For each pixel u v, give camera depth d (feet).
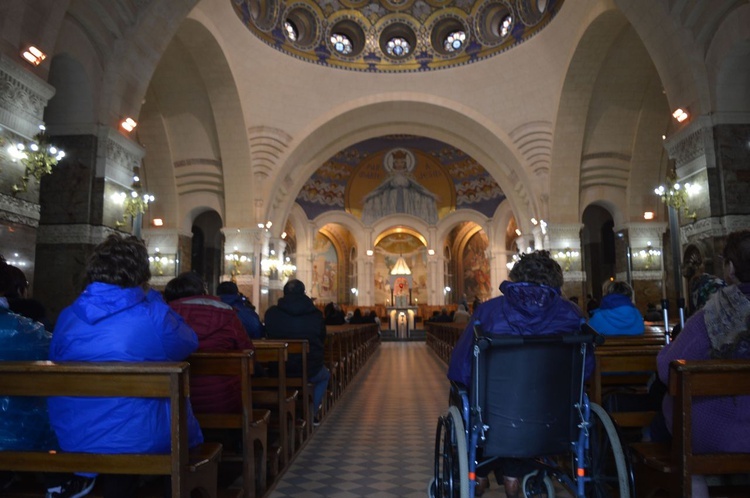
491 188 101.55
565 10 54.95
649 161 61.41
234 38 59.26
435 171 105.50
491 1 65.00
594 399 12.72
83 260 32.48
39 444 9.27
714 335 8.52
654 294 61.05
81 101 33.19
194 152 65.21
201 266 80.12
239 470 15.24
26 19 25.64
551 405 9.16
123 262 8.76
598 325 17.28
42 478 10.64
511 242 106.01
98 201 33.09
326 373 21.66
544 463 10.19
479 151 75.82
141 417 8.31
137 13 34.19
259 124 66.39
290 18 66.64
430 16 68.23
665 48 34.88
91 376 7.93
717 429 8.44
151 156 64.95
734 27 29.91
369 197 107.96
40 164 25.93
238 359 11.73
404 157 104.68
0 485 9.93
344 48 70.08
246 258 65.77
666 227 61.77
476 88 68.54
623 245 63.52
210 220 80.69
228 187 65.67
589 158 62.44
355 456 17.67
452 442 9.93
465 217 105.81
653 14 34.63
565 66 59.47
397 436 20.45
